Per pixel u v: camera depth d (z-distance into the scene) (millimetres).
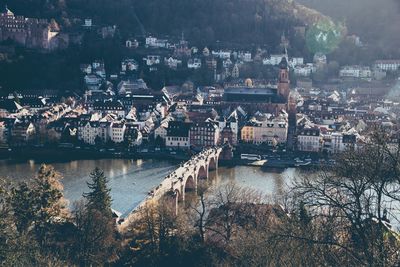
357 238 96875
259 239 136250
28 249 146375
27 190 193250
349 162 107938
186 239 193750
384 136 105312
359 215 92562
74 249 181125
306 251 96750
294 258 97188
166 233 195000
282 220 133250
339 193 97375
